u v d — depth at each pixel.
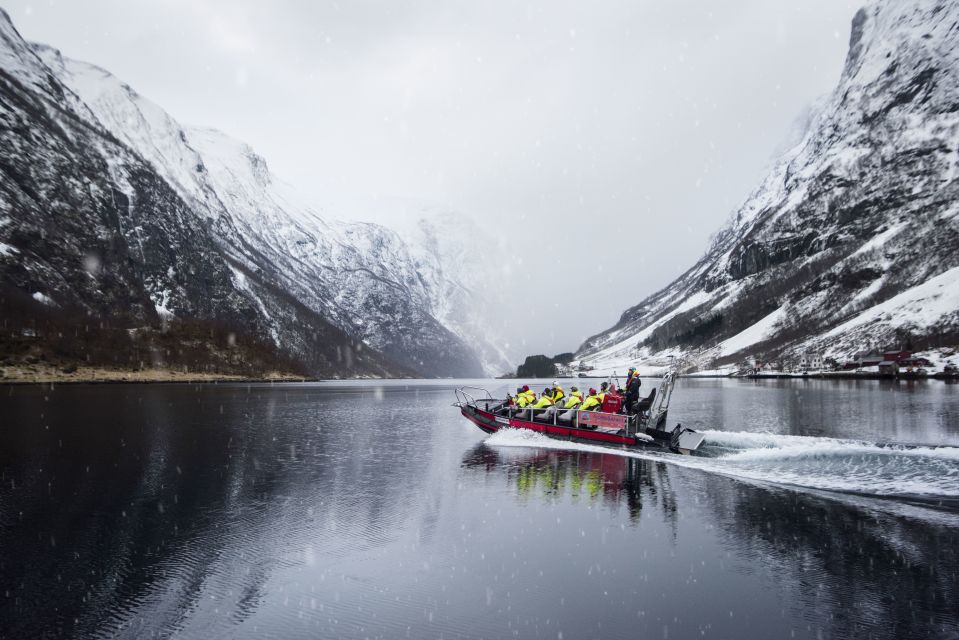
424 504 18.08
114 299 134.62
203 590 11.62
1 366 93.25
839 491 19.06
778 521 15.84
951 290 147.88
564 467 23.97
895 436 32.84
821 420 41.72
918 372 118.00
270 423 43.28
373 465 24.89
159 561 13.20
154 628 10.05
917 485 19.62
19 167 138.00
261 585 11.88
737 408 53.28
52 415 45.72
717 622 10.16
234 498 18.88
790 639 9.52
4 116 145.62
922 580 11.77
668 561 13.09
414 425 43.06
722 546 14.02
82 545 14.26
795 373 151.12
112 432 35.97
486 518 16.50
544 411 31.25
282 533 15.19
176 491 19.91
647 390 98.56
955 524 15.36
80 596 11.34
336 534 15.09
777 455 25.14
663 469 23.34
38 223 129.25
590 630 9.88
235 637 9.72
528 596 11.29
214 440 33.00
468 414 35.03
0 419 42.47
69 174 151.88
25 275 113.88
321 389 122.00
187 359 133.25
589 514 16.88
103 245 144.00
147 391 85.00
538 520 16.34
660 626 10.01
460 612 10.61
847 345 151.25
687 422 40.44
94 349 113.31
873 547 13.69
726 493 19.14
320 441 33.16
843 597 11.07
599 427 28.77
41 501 18.45
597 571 12.52
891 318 151.12
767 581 11.88
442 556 13.51
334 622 10.22
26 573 12.51
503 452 28.27
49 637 9.77
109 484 21.05
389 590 11.61
